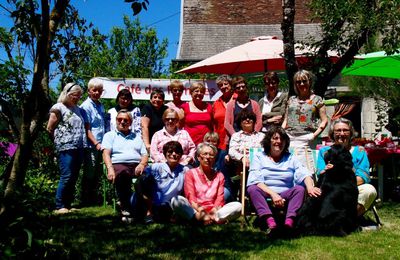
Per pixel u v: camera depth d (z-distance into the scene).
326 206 5.59
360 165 6.18
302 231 5.68
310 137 6.62
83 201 8.00
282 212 6.04
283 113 7.23
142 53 14.25
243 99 7.17
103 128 7.87
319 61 8.65
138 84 9.49
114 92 9.43
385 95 12.91
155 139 6.90
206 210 6.26
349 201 5.61
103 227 6.00
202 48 22.14
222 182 6.43
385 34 8.10
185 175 6.40
